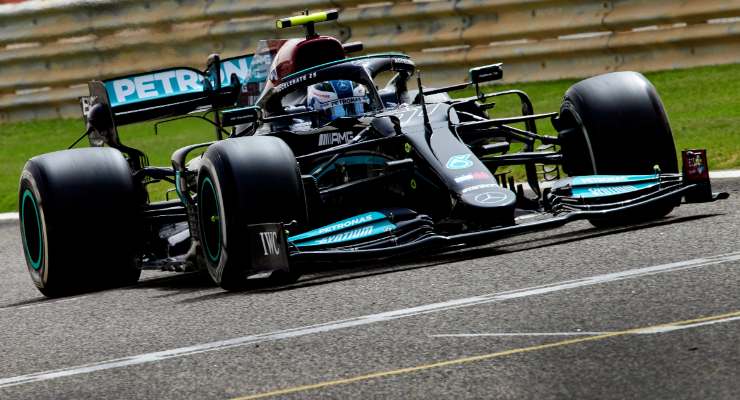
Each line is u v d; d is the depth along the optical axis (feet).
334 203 99.55
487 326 67.36
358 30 211.20
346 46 114.93
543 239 93.71
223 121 94.58
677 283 72.02
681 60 185.37
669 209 94.63
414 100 108.37
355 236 87.10
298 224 87.51
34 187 98.84
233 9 218.59
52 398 63.57
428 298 76.02
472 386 56.95
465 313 70.85
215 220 89.76
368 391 58.03
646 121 95.66
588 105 96.89
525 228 85.40
